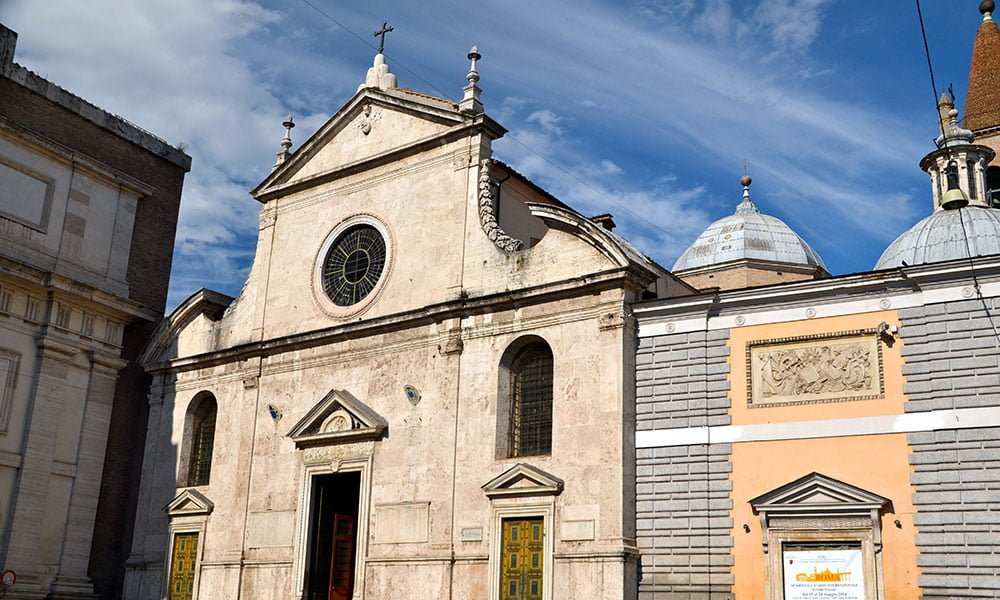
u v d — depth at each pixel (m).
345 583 36.06
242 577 36.34
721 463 28.30
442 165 35.91
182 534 39.06
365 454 34.44
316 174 39.66
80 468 40.16
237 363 39.72
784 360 28.28
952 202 38.84
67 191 41.50
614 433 29.23
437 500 32.16
